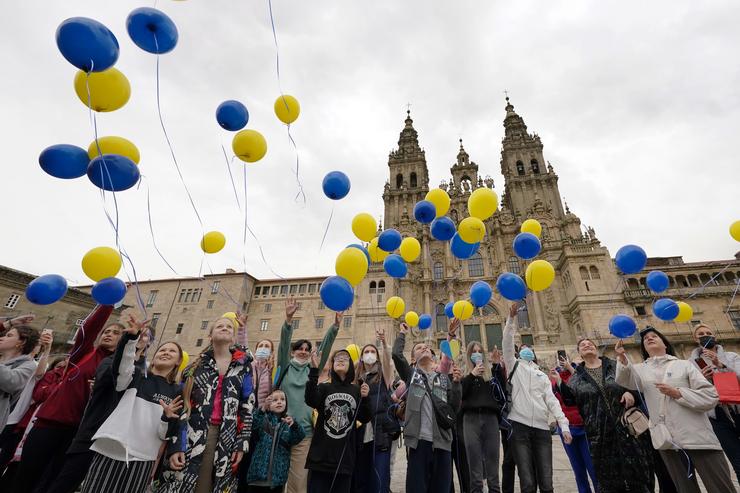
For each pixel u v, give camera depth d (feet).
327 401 16.52
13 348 16.84
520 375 20.54
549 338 131.54
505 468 22.77
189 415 14.21
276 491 15.83
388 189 188.14
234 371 15.74
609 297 122.83
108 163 13.76
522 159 187.11
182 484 12.87
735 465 17.67
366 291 143.95
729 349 106.83
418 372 19.38
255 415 16.76
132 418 12.82
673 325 114.21
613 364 19.20
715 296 116.06
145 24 14.20
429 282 149.69
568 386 21.04
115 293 16.99
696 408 14.58
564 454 39.55
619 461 16.63
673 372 16.12
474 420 19.22
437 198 26.96
